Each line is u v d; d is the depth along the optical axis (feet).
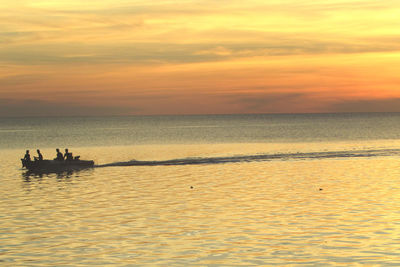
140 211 84.69
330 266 54.13
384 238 65.10
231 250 60.64
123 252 60.44
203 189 108.37
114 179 128.57
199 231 70.18
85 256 59.06
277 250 60.34
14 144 314.35
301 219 76.74
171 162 168.76
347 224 73.05
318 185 111.55
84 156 209.77
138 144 295.28
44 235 69.10
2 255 59.88
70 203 93.40
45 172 149.69
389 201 90.63
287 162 163.73
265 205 88.43
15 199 98.89
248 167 150.71
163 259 57.47
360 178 122.21
